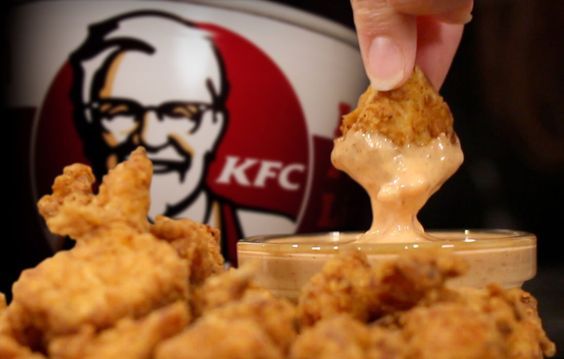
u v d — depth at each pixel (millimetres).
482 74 548
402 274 172
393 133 258
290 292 236
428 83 265
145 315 171
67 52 412
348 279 183
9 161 429
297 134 430
